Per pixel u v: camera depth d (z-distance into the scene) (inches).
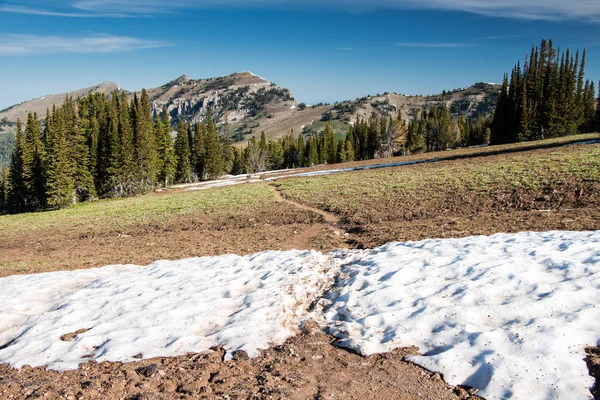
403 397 216.8
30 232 1374.3
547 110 2844.5
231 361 263.7
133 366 266.2
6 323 367.9
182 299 374.3
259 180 2709.2
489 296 295.6
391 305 313.9
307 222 947.3
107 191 2871.6
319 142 4899.1
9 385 255.6
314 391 225.1
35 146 2706.7
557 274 315.0
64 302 407.8
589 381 201.0
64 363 276.8
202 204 1520.7
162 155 3164.4
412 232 641.0
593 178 794.2
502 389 206.2
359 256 471.8
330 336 295.1
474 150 2536.9
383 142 4485.7
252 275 440.1
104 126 3051.2
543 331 238.2
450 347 247.1
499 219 654.5
